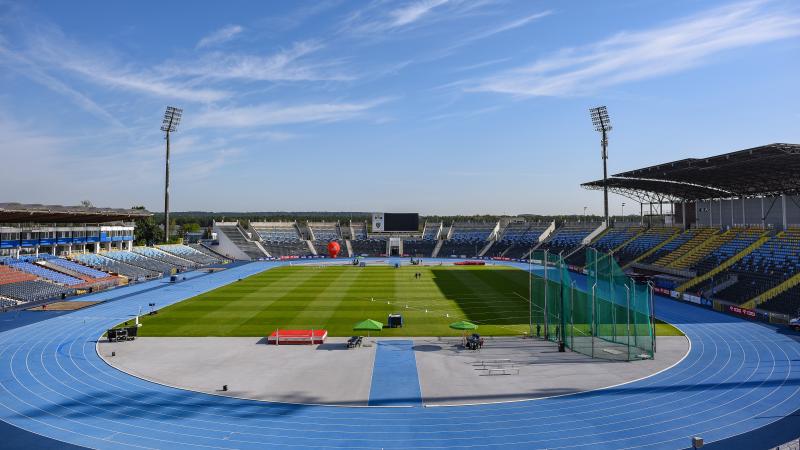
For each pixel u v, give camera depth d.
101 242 110.88
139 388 30.94
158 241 163.75
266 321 50.72
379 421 25.80
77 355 38.34
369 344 41.38
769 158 53.28
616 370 34.03
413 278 90.00
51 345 41.53
